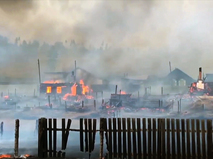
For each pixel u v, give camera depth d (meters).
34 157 13.68
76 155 16.17
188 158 12.58
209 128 12.45
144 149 12.94
